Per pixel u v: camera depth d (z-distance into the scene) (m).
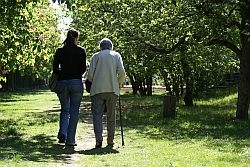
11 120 17.20
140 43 18.92
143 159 7.68
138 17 19.42
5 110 24.48
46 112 22.42
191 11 17.30
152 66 22.88
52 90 9.55
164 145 9.91
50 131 12.91
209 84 35.09
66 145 9.42
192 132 12.98
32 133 12.36
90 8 22.39
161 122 16.17
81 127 14.12
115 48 19.97
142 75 25.58
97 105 9.38
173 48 19.05
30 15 14.96
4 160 7.08
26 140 10.55
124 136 11.80
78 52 9.27
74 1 10.06
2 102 33.91
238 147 9.74
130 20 19.39
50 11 24.16
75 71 9.27
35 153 8.23
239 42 19.47
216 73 28.30
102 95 9.30
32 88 73.19
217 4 16.20
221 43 17.56
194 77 25.02
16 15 12.39
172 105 18.17
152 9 18.86
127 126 14.91
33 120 17.05
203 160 7.71
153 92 53.25
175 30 18.25
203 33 16.67
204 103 27.83
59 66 9.48
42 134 12.08
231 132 13.04
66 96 9.34
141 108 24.98
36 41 13.59
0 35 13.25
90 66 9.41
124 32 19.50
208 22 16.52
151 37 18.86
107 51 9.45
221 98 30.78
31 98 40.88
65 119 9.62
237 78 41.59
